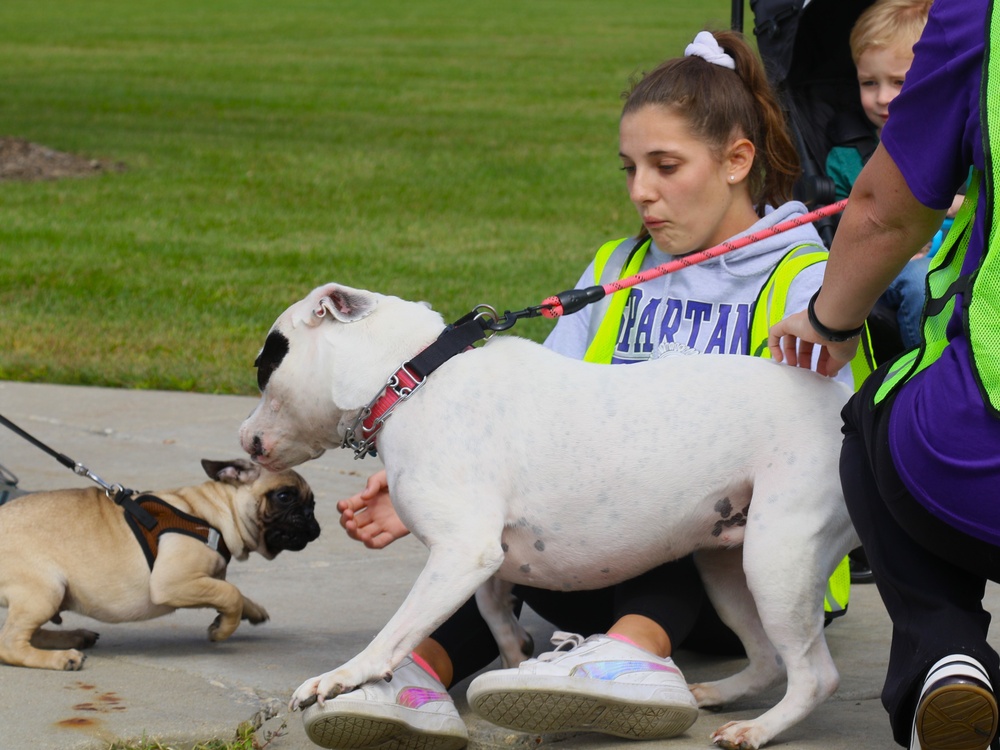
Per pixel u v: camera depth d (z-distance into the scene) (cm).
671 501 541
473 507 529
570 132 3534
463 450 534
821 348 562
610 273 692
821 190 891
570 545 546
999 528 423
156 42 5753
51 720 572
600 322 675
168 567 668
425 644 585
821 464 534
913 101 446
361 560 845
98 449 1082
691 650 687
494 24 6912
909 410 443
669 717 530
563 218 2414
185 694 612
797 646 532
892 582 471
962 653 442
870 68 886
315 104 3984
